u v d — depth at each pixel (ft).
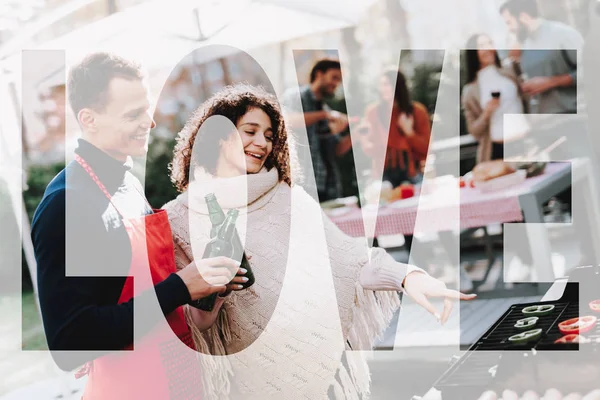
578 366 3.60
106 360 4.49
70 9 8.51
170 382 4.65
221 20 8.67
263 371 5.72
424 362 8.34
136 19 8.49
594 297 4.86
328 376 5.80
